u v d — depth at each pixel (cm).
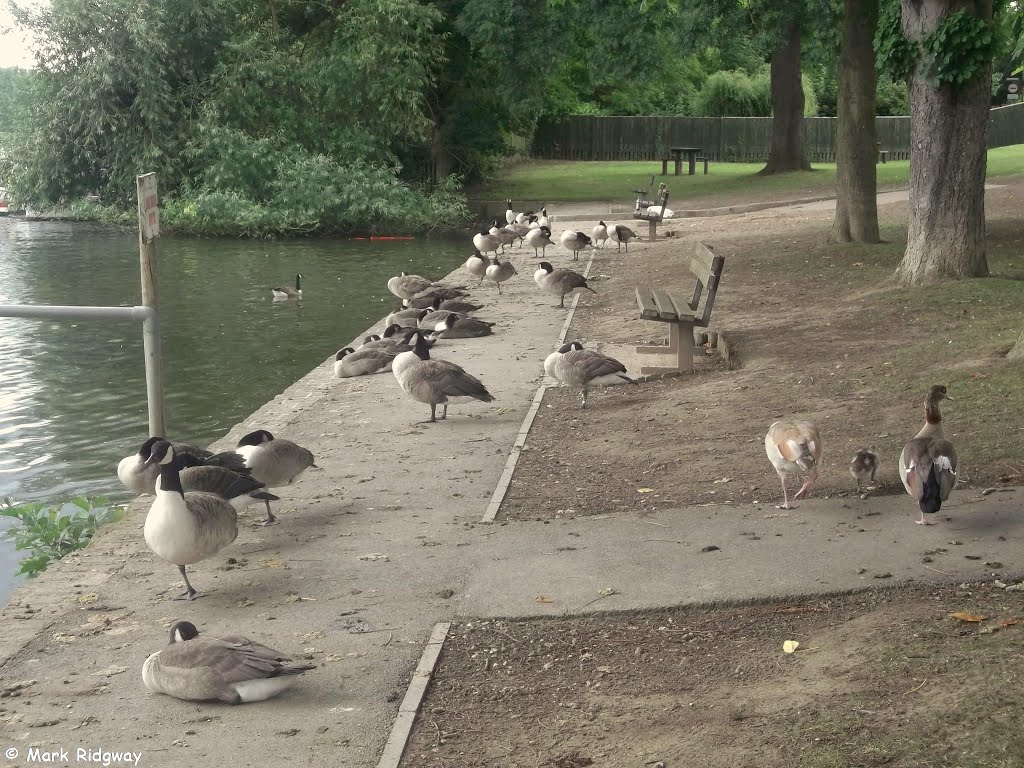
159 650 654
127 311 1046
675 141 6231
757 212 3538
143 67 3812
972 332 1368
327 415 1289
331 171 3897
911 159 1730
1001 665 555
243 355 1934
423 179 4675
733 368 1373
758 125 6100
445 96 4581
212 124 3853
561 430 1166
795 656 610
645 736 535
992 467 894
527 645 653
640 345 1538
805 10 3466
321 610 710
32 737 554
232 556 820
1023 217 2622
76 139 3969
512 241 2925
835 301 1725
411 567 780
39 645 670
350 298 2539
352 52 4006
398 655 642
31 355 1950
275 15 4306
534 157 6438
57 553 976
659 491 931
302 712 577
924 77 1611
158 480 718
